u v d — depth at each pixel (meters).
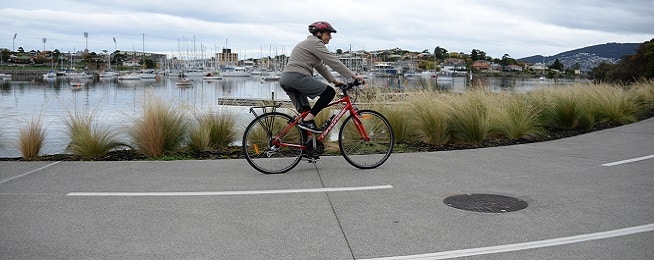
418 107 10.22
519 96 12.91
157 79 126.75
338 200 5.68
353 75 7.03
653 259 3.99
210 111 9.89
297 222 4.90
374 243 4.36
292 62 6.95
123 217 4.99
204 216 5.06
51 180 6.50
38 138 8.50
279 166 7.17
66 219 4.90
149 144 8.55
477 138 9.91
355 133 7.63
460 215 5.14
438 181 6.62
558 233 4.60
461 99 10.67
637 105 15.72
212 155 8.68
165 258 3.98
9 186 6.17
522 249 4.21
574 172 7.22
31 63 179.75
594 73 75.06
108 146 8.62
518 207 5.43
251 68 172.25
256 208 5.35
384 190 6.13
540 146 9.66
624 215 5.14
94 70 166.62
